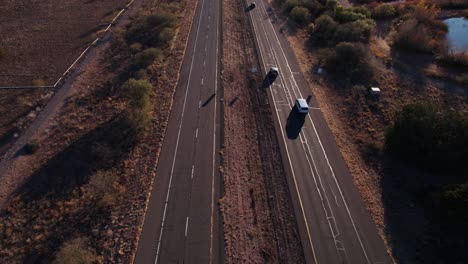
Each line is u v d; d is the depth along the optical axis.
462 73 58.59
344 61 58.69
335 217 34.31
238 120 46.56
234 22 75.88
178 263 29.94
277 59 61.97
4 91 52.91
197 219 33.56
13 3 83.44
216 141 43.06
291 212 34.56
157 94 51.34
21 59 61.47
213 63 59.94
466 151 37.06
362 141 43.59
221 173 38.47
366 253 31.41
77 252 29.58
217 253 30.73
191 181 37.53
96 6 84.06
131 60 60.34
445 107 50.12
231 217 33.72
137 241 31.41
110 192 35.81
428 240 32.16
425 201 35.38
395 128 40.22
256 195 36.16
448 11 82.88
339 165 40.12
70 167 39.12
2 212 34.44
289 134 44.31
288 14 80.00
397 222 34.00
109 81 54.38
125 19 77.19
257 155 41.28
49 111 48.53
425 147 38.00
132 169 38.72
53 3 84.81
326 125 46.12
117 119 46.03
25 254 30.70
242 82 54.81
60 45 66.19
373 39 69.25
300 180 38.06
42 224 33.16
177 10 80.25
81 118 46.69
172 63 59.62
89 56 62.50
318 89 53.69
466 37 71.75
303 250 31.31
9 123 46.47
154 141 42.66
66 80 55.59
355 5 86.88
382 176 38.81
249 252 30.92
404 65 59.94
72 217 33.59
